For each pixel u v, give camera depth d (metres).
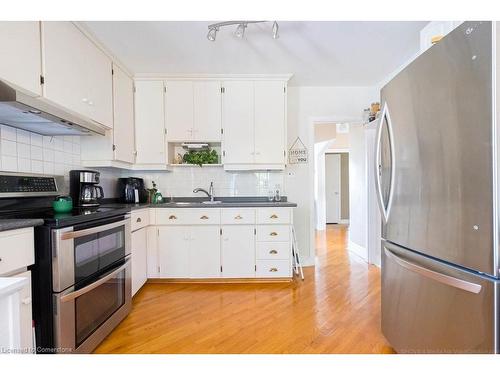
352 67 2.95
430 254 1.24
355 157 4.07
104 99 2.38
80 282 1.57
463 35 1.05
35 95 1.57
